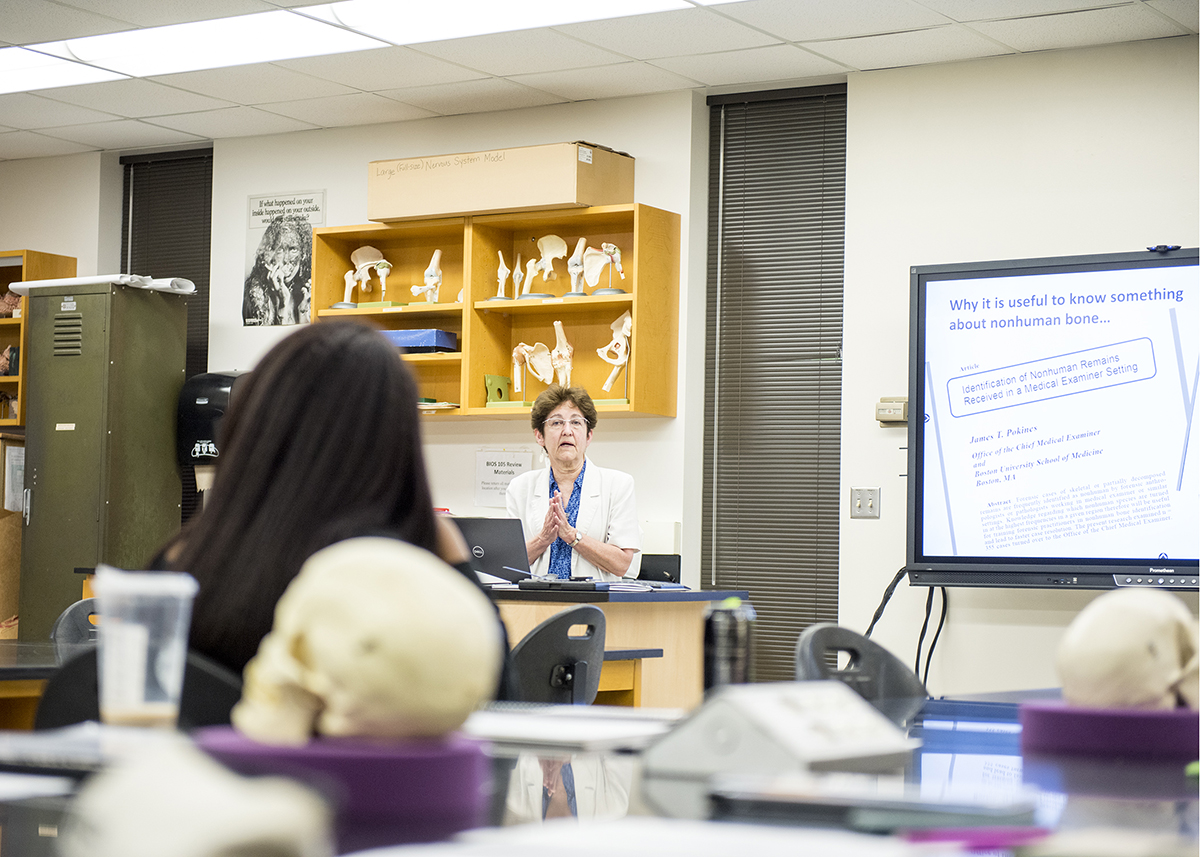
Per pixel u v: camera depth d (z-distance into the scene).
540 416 5.01
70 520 6.37
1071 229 5.14
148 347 6.50
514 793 0.89
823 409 5.79
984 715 1.57
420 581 0.83
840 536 5.47
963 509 5.02
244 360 6.83
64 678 1.21
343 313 6.41
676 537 5.77
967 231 5.32
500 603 4.20
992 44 5.16
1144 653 1.19
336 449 1.34
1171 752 1.16
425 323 6.39
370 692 0.81
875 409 5.43
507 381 6.16
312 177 6.70
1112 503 4.80
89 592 6.20
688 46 5.31
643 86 5.86
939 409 5.08
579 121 6.11
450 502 6.27
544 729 1.18
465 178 5.90
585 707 1.37
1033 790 0.95
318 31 5.33
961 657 5.23
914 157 5.43
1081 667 1.21
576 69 5.63
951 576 5.02
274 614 1.28
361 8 5.07
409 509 1.39
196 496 6.93
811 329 5.82
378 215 6.11
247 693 0.86
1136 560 4.75
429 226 6.15
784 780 0.89
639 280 5.69
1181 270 4.73
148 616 0.90
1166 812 0.87
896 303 5.43
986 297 5.03
